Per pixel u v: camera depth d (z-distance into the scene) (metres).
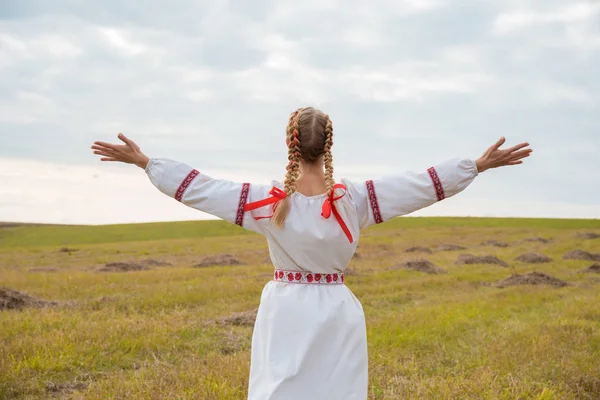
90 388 6.03
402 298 13.88
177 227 58.78
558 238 40.56
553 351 7.38
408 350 7.81
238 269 21.11
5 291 11.89
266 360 3.17
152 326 9.15
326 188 3.32
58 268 25.34
